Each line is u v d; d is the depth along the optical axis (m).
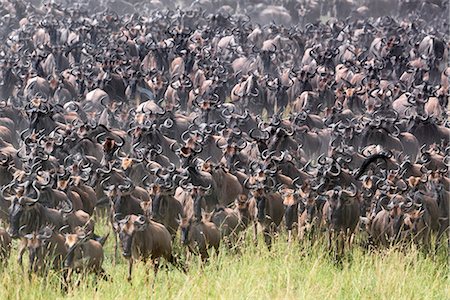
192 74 168.62
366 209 95.19
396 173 98.88
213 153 113.38
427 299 76.88
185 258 82.44
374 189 96.44
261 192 87.38
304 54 198.00
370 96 151.25
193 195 87.00
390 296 76.38
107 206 93.94
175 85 154.75
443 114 150.25
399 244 87.06
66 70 166.75
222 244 85.00
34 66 166.50
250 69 180.12
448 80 183.25
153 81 155.12
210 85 155.62
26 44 197.75
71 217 82.88
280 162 101.62
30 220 80.50
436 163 111.44
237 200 88.38
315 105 149.62
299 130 125.12
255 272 78.25
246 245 86.88
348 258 86.94
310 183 92.75
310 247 86.62
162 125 123.75
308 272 80.50
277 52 194.38
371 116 138.50
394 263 82.00
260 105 153.12
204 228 81.12
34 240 73.75
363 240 90.38
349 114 139.25
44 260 73.88
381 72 186.38
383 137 124.62
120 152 108.06
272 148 114.50
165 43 189.25
